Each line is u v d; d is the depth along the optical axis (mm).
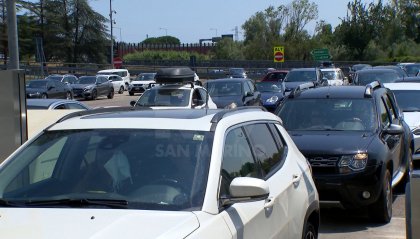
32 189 4133
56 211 3672
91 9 82812
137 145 4227
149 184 3914
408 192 4836
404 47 70000
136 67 72250
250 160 4539
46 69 59344
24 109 7297
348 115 8961
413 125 11695
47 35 80000
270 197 4406
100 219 3488
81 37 83125
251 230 3982
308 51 71688
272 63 67562
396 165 9062
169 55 92375
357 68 41719
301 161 5566
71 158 4293
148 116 4625
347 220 8156
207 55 98438
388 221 8031
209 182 3844
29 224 3467
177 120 4438
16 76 7195
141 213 3578
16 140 7219
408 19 75438
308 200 5258
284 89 24375
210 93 20219
